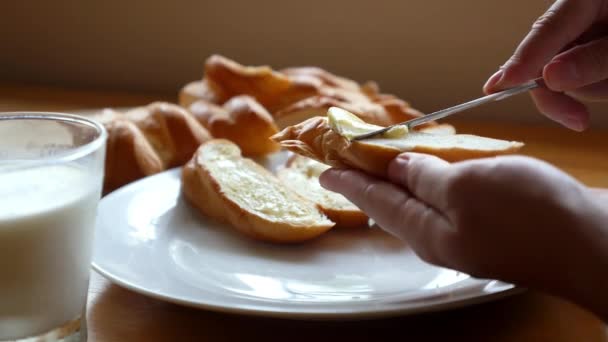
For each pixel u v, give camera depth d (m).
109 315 0.45
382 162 0.43
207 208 0.57
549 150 0.74
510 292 0.43
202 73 0.97
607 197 0.40
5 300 0.38
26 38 0.97
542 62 0.52
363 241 0.54
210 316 0.45
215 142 0.62
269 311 0.42
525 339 0.43
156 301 0.47
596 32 0.55
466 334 0.43
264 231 0.53
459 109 0.47
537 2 0.84
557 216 0.36
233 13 0.93
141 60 0.97
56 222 0.38
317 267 0.51
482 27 0.87
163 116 0.68
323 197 0.58
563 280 0.37
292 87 0.78
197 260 0.51
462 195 0.38
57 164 0.39
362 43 0.92
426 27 0.89
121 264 0.48
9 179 0.37
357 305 0.42
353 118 0.47
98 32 0.96
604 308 0.37
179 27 0.95
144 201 0.57
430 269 0.50
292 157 0.65
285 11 0.92
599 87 0.55
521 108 0.88
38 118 0.42
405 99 0.93
